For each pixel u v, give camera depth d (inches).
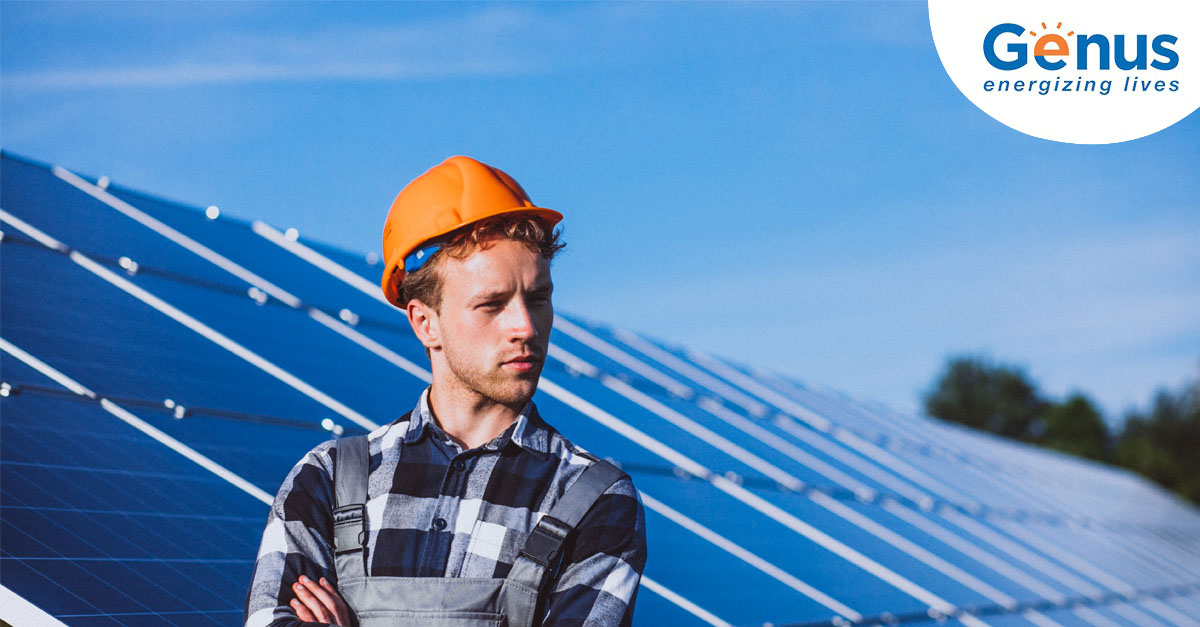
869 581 315.3
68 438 203.6
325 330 352.2
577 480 113.4
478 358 111.8
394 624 104.7
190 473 213.0
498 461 112.9
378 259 480.7
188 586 172.4
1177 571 596.4
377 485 112.2
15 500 172.1
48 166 380.2
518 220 112.6
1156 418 2652.6
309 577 109.4
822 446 511.8
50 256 297.3
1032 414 2787.9
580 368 441.4
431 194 115.3
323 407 282.4
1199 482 2506.2
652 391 465.7
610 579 109.5
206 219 416.8
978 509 518.3
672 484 333.1
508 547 108.6
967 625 314.8
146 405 234.2
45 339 242.2
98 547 171.0
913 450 623.8
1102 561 520.1
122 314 282.0
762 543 309.4
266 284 371.2
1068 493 730.8
